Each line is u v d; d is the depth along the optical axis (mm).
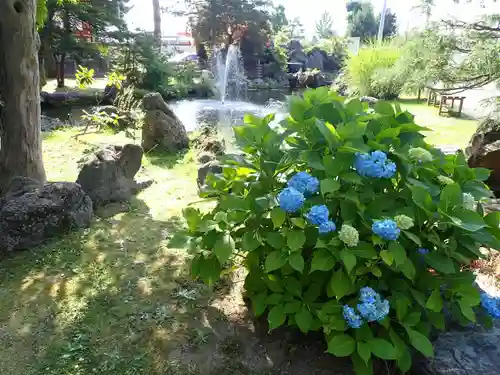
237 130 2076
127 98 8211
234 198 1896
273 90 15969
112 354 1882
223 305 2240
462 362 1621
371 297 1542
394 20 22953
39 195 2934
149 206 3625
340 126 1729
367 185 1745
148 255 2758
